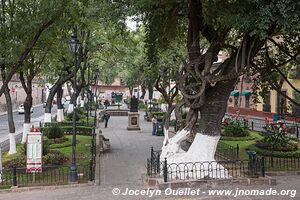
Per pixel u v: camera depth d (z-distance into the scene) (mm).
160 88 25062
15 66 14266
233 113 47594
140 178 13367
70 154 18266
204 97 12727
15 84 58094
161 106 46438
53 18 13914
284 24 9219
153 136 27094
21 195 11281
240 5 9891
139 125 34281
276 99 38250
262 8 9305
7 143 24297
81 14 15703
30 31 13727
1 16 14469
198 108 13047
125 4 13562
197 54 12898
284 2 8961
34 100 74438
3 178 13188
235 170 13094
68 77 26547
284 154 17125
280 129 20062
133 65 31547
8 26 14195
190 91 13359
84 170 14500
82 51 24719
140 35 28906
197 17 13023
